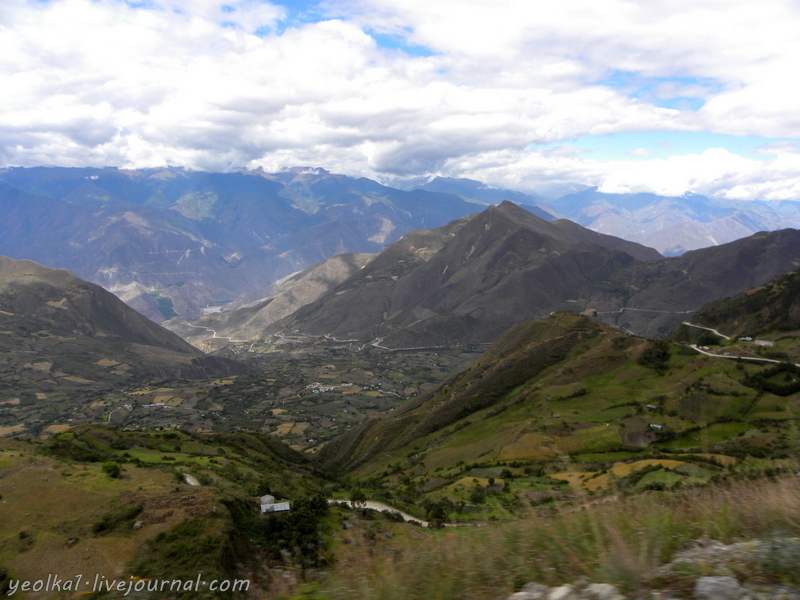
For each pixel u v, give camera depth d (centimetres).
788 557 701
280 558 2844
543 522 923
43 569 2561
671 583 686
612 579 705
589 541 831
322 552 2572
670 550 810
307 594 867
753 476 1152
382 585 795
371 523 3531
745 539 832
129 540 2817
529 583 741
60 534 2919
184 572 2450
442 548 932
